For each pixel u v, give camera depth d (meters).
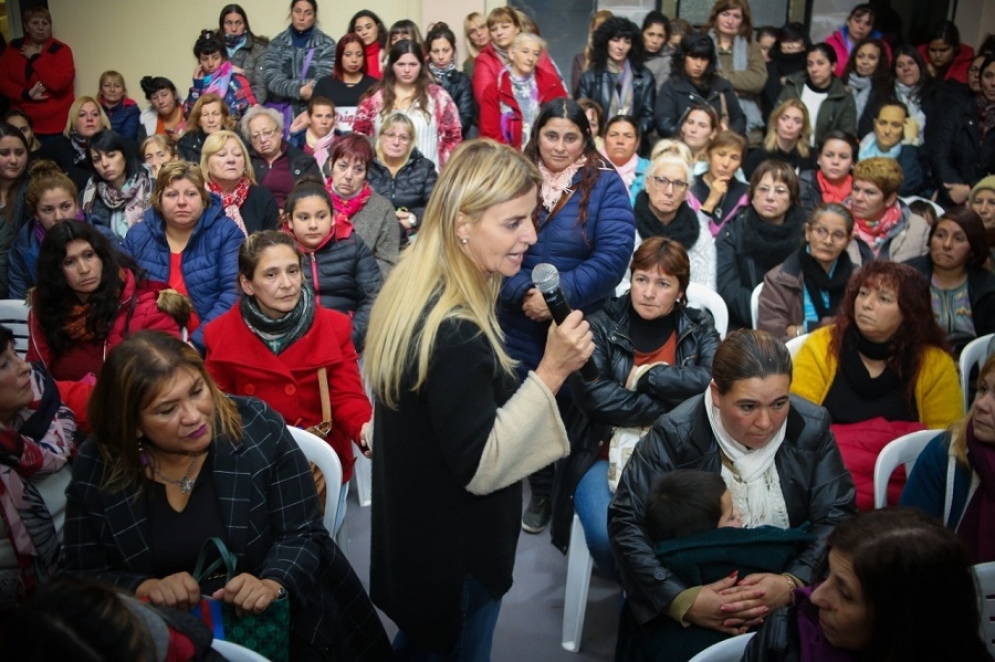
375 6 5.68
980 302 2.89
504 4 5.69
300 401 2.19
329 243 3.04
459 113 4.99
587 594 2.32
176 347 1.51
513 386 1.40
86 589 1.06
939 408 2.24
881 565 1.12
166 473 1.59
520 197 1.28
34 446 1.78
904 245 3.59
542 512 2.79
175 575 1.50
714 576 1.60
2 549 1.76
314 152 4.70
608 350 2.38
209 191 3.58
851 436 2.25
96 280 2.43
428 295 1.32
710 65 4.77
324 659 1.65
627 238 2.63
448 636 1.46
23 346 2.81
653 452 1.83
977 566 1.48
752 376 1.63
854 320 2.27
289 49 5.48
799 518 1.77
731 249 3.38
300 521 1.68
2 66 5.55
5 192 3.84
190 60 5.88
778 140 4.45
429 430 1.35
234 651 1.35
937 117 4.96
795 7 5.66
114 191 3.71
